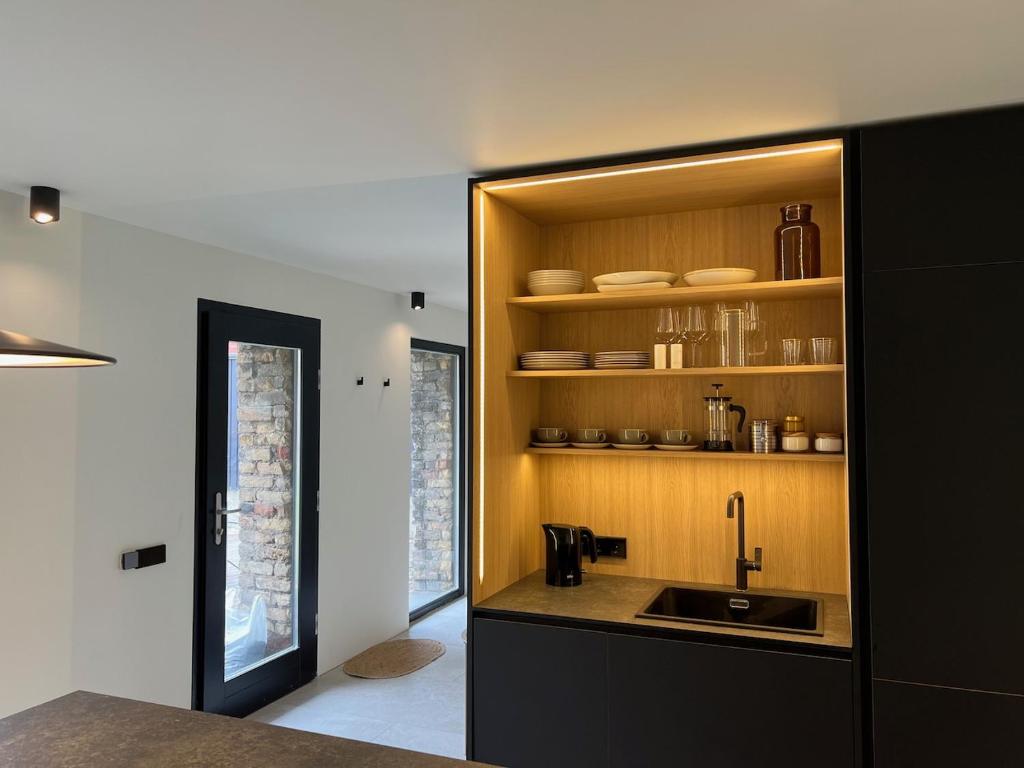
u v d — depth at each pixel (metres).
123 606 3.47
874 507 2.18
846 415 2.25
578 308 3.12
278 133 2.24
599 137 2.31
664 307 3.04
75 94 1.94
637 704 2.44
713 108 2.07
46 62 1.75
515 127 2.22
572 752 2.51
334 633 5.06
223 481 4.11
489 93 1.95
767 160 2.43
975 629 2.09
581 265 3.22
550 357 2.94
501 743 2.61
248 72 1.81
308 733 1.71
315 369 4.91
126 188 2.83
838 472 2.82
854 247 2.26
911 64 1.80
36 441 3.08
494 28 1.59
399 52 1.71
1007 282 2.09
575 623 2.55
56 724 1.75
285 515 4.66
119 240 3.52
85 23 1.56
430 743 3.89
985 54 1.74
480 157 2.50
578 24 1.58
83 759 1.57
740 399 2.97
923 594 2.13
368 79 1.85
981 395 2.10
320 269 4.83
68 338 3.24
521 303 2.94
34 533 3.06
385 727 4.10
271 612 4.52
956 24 1.59
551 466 3.25
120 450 3.47
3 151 2.42
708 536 3.00
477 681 2.64
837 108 2.08
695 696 2.37
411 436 6.30
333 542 5.06
